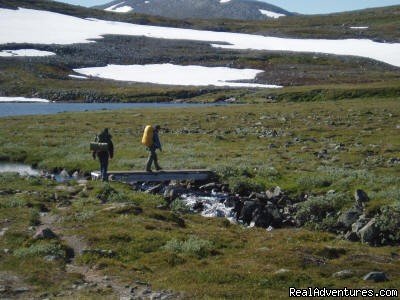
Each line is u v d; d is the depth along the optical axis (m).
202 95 138.50
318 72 175.88
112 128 66.19
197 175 38.16
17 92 144.62
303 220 28.31
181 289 16.36
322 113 75.44
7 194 29.86
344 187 33.06
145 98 137.00
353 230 25.14
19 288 16.48
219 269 17.86
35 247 19.69
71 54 193.12
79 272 18.16
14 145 54.38
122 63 188.75
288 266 18.55
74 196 29.86
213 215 30.27
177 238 21.62
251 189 35.22
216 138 56.38
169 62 193.38
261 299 15.53
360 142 50.69
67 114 84.38
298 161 42.44
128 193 30.98
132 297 15.70
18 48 190.12
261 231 25.20
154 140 37.53
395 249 22.53
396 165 39.12
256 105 98.19
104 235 21.36
